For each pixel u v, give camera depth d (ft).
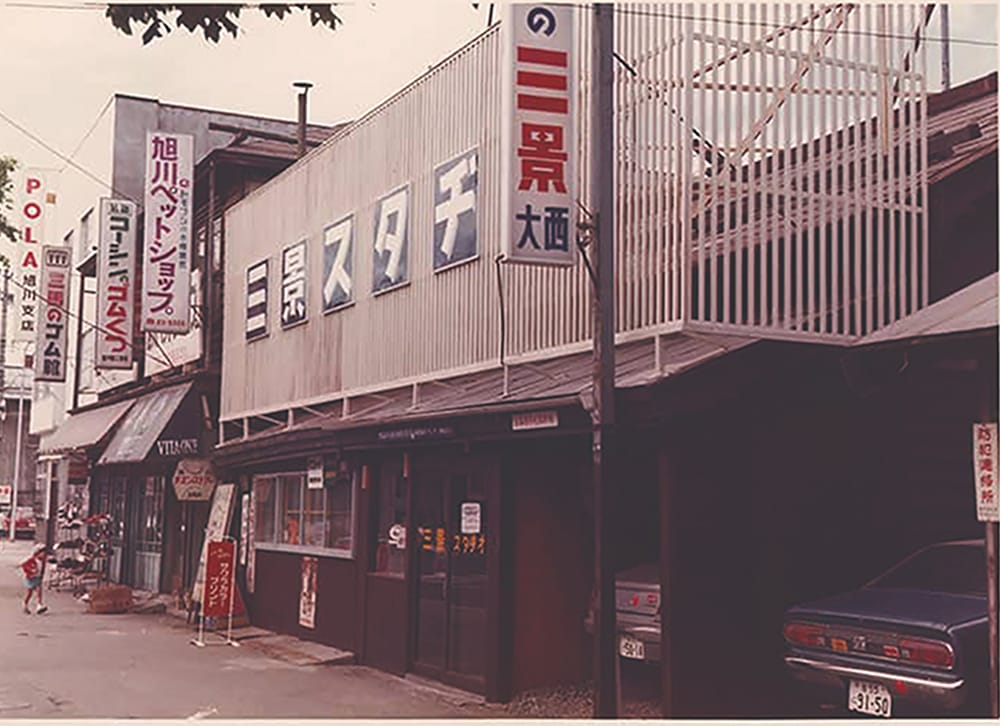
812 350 29.99
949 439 32.63
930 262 32.96
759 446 30.30
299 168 54.49
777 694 29.63
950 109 40.52
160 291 63.36
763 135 29.91
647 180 30.30
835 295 30.58
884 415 31.94
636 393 28.02
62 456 98.07
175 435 65.26
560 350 33.78
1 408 147.43
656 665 35.94
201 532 67.00
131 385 82.89
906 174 32.81
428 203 42.68
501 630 35.42
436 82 42.57
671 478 29.37
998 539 25.61
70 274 86.53
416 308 42.83
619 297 31.01
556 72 30.94
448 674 38.22
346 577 46.83
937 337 25.27
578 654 36.63
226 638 52.60
